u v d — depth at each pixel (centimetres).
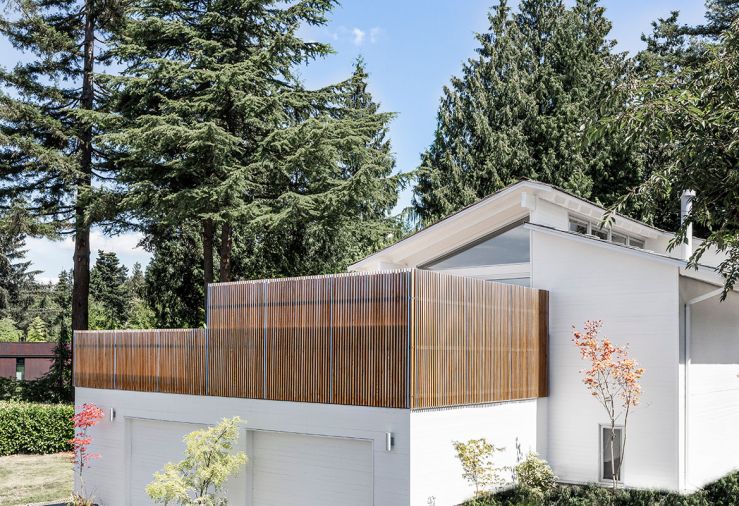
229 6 2320
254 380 1271
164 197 2222
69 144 2633
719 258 1856
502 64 3353
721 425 1503
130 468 1484
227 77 2139
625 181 2997
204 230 2397
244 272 2969
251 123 2359
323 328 1179
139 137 2133
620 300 1393
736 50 933
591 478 1403
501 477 1281
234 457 1213
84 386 1589
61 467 1934
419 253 1723
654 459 1335
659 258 1330
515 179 3111
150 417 1441
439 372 1128
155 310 3203
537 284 1503
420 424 1084
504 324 1315
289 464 1231
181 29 2273
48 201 2664
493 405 1270
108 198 2309
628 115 925
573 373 1439
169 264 3097
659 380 1341
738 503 1300
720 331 1521
